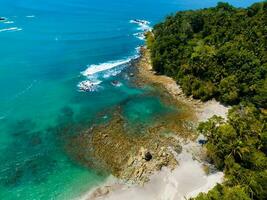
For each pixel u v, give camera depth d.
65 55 126.00
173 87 102.62
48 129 79.75
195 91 95.75
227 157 65.88
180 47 112.62
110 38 152.88
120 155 71.31
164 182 64.50
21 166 67.88
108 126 81.44
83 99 94.31
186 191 62.53
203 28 127.94
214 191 56.34
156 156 70.44
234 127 72.25
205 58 101.88
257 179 57.69
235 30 116.25
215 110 90.00
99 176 65.88
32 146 73.62
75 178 65.31
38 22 168.25
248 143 67.06
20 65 113.44
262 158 63.78
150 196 61.62
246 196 54.62
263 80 91.56
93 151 72.56
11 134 77.19
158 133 79.12
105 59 125.62
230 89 91.75
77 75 109.38
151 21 198.75
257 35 109.69
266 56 98.88
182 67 103.38
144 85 104.38
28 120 82.94
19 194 61.28
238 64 96.94
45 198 60.66
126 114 87.31
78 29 162.88
